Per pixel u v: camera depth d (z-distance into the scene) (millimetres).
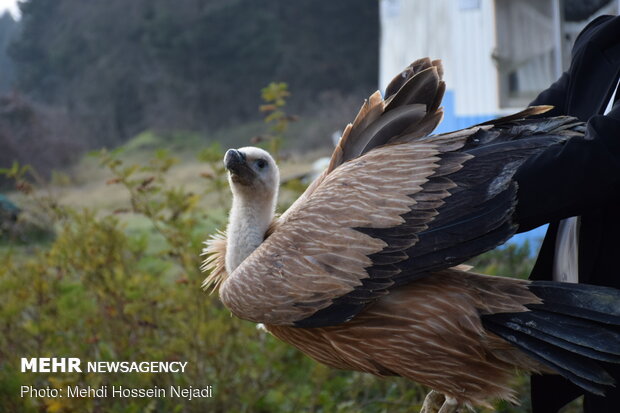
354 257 2648
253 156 3391
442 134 2791
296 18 43344
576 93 2914
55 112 35906
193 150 37094
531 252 8586
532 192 2529
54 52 48594
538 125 2771
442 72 3057
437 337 2723
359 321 2773
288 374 5168
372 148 2982
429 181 2652
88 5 50062
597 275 2662
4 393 4570
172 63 42500
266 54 42188
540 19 10031
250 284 2768
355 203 2707
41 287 5312
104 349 4996
